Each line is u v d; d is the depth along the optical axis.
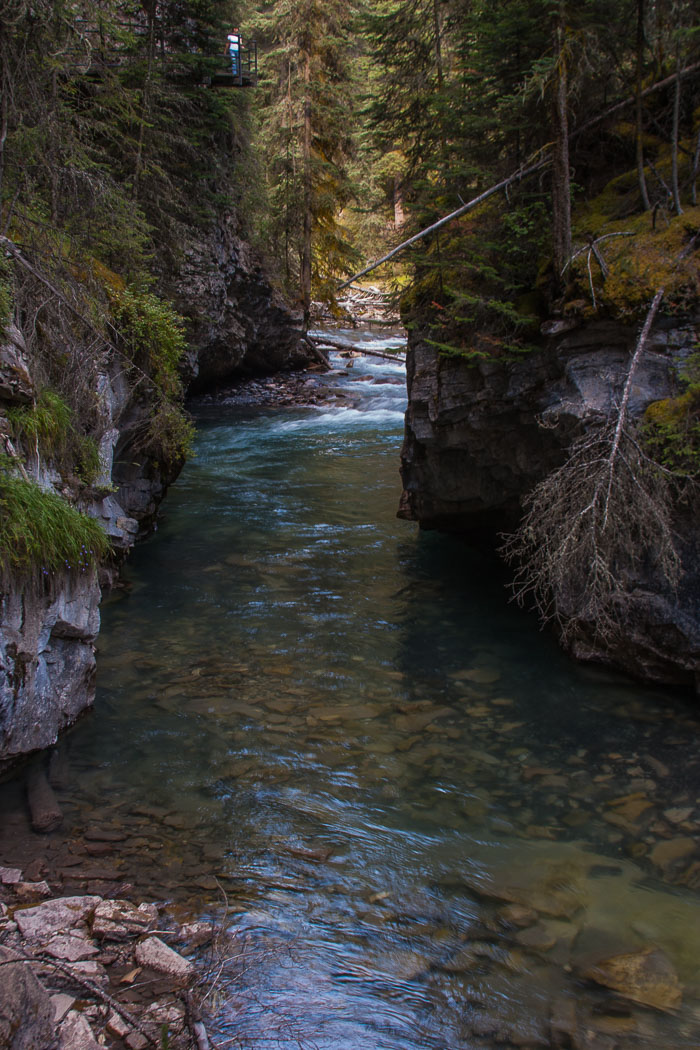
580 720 5.52
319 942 3.47
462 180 7.93
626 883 3.91
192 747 5.11
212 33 15.45
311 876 3.92
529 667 6.39
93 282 7.45
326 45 24.64
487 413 7.56
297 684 6.05
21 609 4.63
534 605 7.77
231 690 5.92
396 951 3.44
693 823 4.38
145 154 12.90
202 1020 2.97
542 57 6.49
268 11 25.98
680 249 6.02
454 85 8.42
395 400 21.30
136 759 4.95
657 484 5.57
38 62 6.69
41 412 5.43
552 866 4.04
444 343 7.87
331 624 7.27
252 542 9.77
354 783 4.76
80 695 5.43
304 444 16.36
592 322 6.23
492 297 7.46
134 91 12.14
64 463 5.93
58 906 3.49
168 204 14.10
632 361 5.64
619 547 5.97
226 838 4.19
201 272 17.36
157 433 8.70
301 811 4.46
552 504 5.96
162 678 6.08
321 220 26.06
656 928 3.59
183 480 13.09
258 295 22.19
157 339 8.35
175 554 9.22
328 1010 3.10
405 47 11.12
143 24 14.01
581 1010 3.14
